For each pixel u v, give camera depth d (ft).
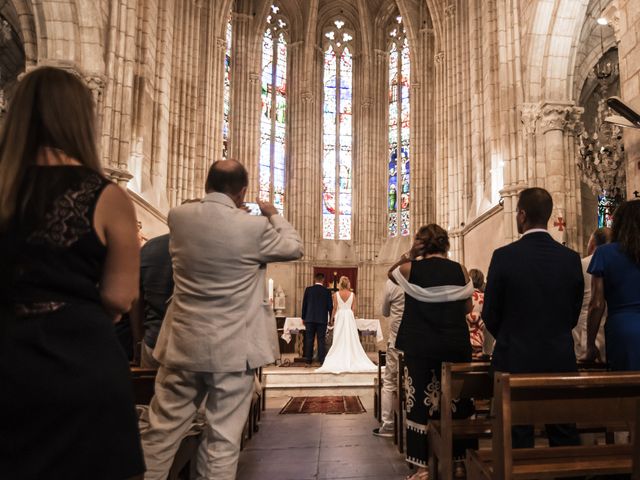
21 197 5.31
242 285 10.44
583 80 54.90
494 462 8.85
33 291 5.14
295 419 25.23
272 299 62.44
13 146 5.53
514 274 11.49
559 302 11.32
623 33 24.12
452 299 13.83
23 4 33.73
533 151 37.76
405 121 82.58
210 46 63.57
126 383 5.47
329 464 17.25
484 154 48.80
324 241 82.89
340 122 86.48
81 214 5.36
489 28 44.50
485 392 11.87
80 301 5.33
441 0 64.75
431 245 14.56
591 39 52.08
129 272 5.74
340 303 39.47
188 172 54.80
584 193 54.85
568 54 37.65
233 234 10.32
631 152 23.20
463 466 12.67
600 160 36.58
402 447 18.57
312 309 44.42
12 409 4.85
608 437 16.02
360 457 18.12
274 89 83.20
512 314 11.52
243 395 10.52
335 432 22.22
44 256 5.18
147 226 40.88
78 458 4.95
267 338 10.89
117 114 34.55
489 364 11.92
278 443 20.24
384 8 85.10
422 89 76.74
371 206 82.12
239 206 11.37
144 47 41.09
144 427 11.45
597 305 12.62
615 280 12.26
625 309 12.16
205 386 10.69
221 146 65.92
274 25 84.38
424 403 13.97
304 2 84.23
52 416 4.91
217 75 65.62
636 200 12.67
